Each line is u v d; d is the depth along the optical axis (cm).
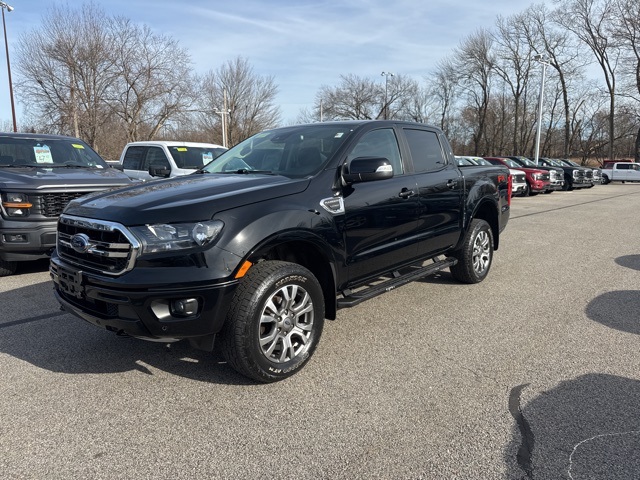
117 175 694
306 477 235
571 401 304
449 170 515
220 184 346
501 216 618
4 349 386
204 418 288
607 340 405
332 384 329
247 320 305
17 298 522
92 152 789
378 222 405
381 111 6200
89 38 3400
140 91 3747
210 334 303
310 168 380
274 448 258
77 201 354
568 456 249
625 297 530
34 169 657
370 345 397
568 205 1641
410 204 441
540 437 266
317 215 347
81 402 306
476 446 258
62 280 332
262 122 5488
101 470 240
